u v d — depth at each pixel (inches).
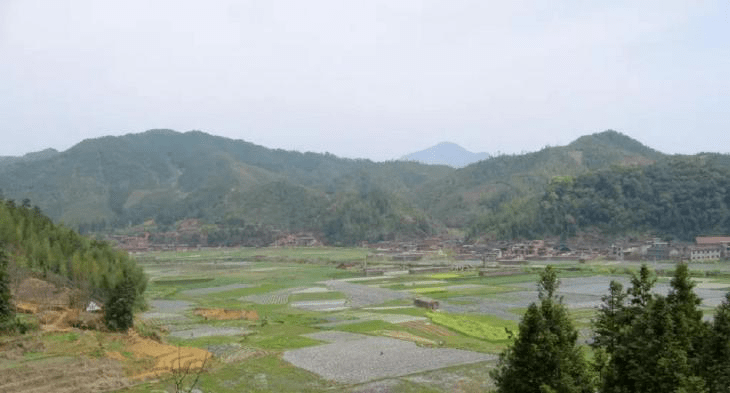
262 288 6535.4
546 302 1706.4
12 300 3513.8
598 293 5551.2
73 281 4559.5
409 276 7534.5
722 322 1578.5
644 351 1529.3
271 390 2475.4
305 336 3683.6
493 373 1771.7
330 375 2701.8
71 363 2561.5
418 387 2508.6
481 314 4525.1
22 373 2395.4
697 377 1443.2
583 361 1674.5
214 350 3221.0
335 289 6358.3
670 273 6939.0
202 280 7475.4
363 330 3875.5
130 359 2795.3
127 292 3506.4
